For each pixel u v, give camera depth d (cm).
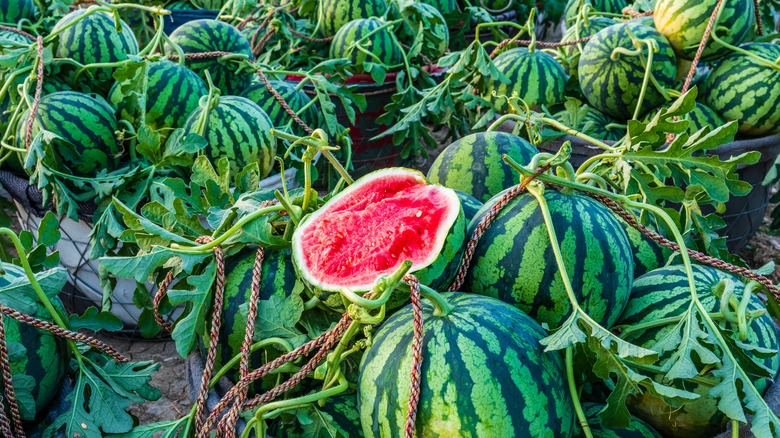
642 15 237
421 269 125
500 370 116
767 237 261
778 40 253
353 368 135
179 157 175
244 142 187
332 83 231
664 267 145
